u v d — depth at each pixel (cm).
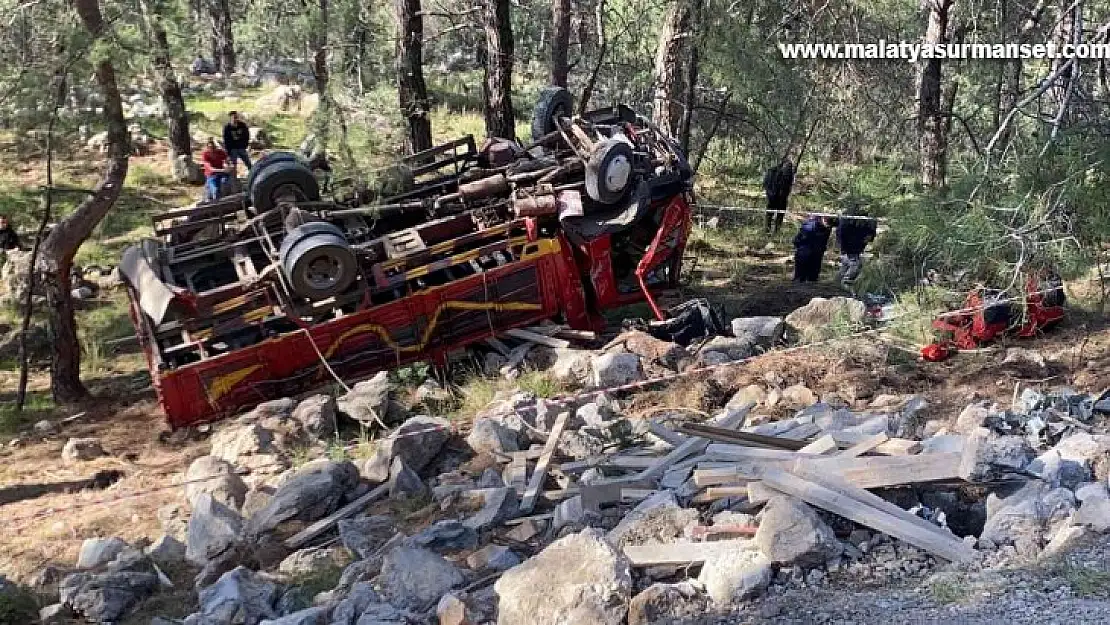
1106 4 1369
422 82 1725
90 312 1717
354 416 1108
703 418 1016
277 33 1767
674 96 1900
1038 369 1041
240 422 1116
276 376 1181
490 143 1433
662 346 1211
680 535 684
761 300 1512
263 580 772
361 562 766
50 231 1338
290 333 1168
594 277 1324
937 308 1114
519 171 1354
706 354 1196
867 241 1516
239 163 2481
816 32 2052
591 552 649
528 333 1280
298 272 1129
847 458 711
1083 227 747
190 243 1288
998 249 741
